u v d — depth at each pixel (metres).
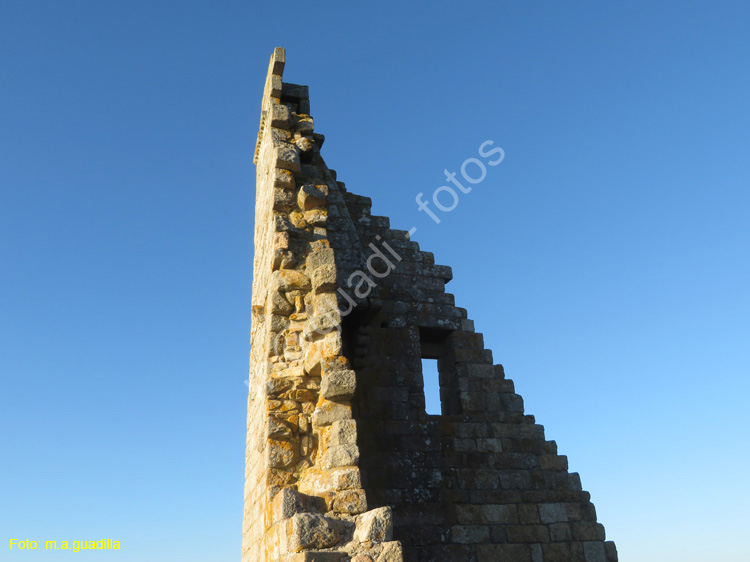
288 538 6.70
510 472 13.87
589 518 13.84
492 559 12.85
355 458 7.72
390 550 6.59
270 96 12.13
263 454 8.65
